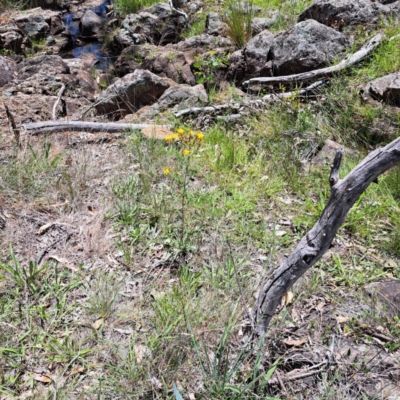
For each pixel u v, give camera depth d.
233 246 3.29
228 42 7.17
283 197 3.87
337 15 6.21
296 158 4.27
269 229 3.51
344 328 2.75
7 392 2.35
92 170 4.01
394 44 5.49
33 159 3.99
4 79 6.12
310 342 2.67
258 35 6.13
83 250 3.27
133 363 2.47
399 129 4.54
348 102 4.90
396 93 4.81
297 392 2.41
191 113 4.96
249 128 4.66
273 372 2.49
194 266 3.15
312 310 2.89
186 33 8.59
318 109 4.90
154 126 4.58
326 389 2.34
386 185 3.90
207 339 2.58
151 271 3.11
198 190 3.77
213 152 4.28
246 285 2.93
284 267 2.40
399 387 2.42
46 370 2.50
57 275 3.03
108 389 2.39
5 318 2.72
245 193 3.78
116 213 3.56
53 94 5.92
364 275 3.10
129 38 8.66
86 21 9.73
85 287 2.97
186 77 6.62
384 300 2.91
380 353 2.61
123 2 9.84
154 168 4.01
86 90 6.60
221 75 6.28
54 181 3.82
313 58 5.57
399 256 3.32
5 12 9.80
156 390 2.39
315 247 2.32
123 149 4.38
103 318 2.76
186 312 2.68
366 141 4.60
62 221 3.50
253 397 2.30
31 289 2.91
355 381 2.44
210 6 9.10
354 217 3.51
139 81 5.49
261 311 2.48
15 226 3.41
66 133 4.60
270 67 5.83
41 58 6.81
